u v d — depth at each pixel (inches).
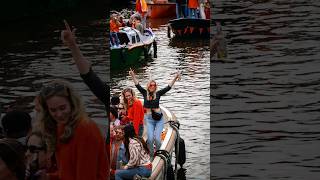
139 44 1210.6
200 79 1060.5
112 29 1168.8
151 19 1905.8
